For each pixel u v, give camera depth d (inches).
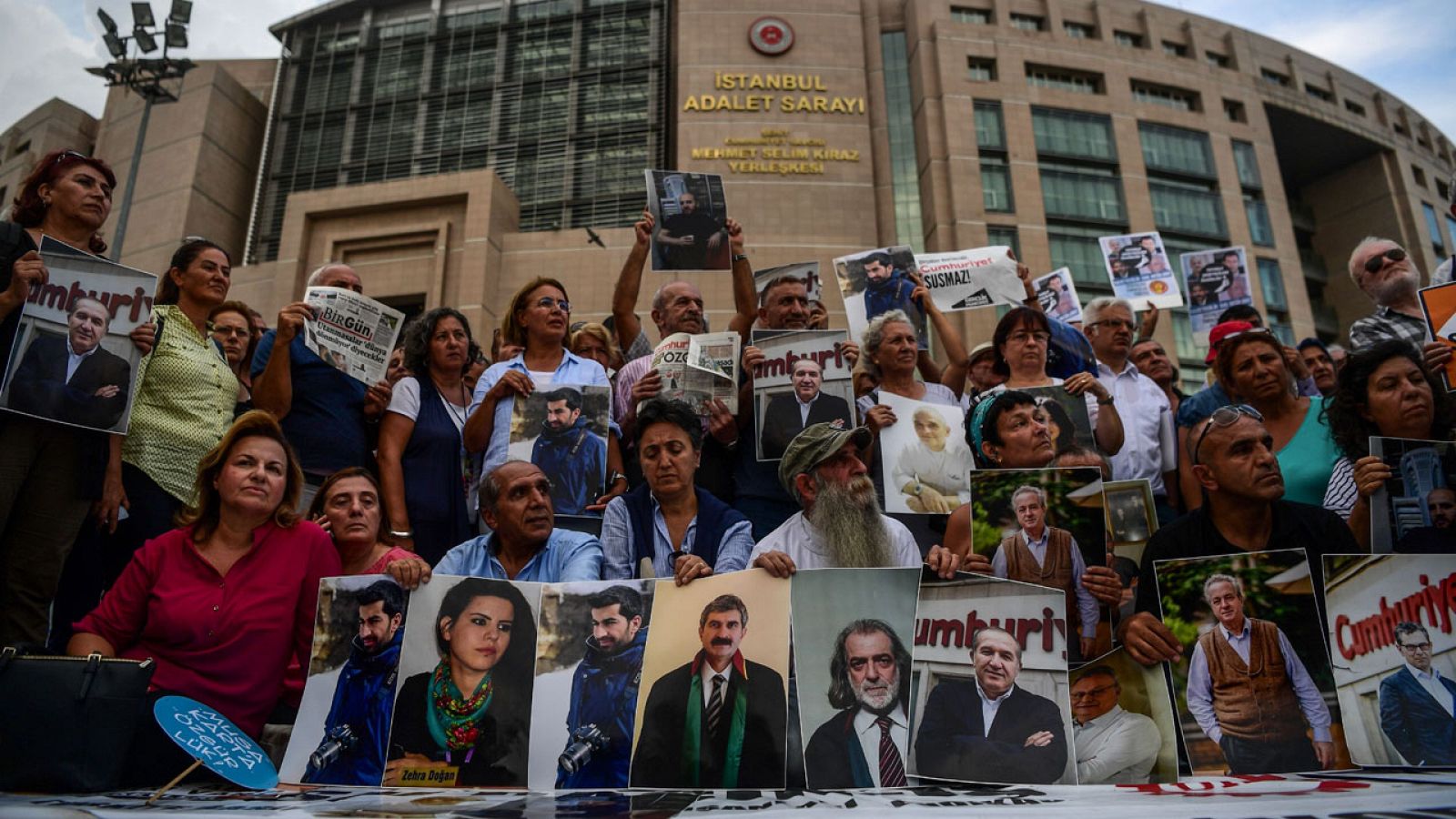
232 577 126.1
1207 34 1581.0
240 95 1525.6
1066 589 120.0
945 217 1280.8
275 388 179.9
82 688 101.7
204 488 130.0
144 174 1448.1
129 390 148.7
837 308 1232.8
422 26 1568.7
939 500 174.7
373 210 1325.0
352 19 1605.6
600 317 1234.0
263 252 1435.8
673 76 1453.0
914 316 228.1
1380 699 109.6
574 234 1288.1
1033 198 1312.7
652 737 110.0
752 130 1312.7
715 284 1213.1
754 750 107.9
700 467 191.5
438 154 1461.6
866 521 144.3
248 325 214.1
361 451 187.9
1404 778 97.1
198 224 1398.9
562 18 1515.7
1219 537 125.4
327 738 114.5
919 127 1357.0
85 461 144.4
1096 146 1385.3
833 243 1268.5
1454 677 110.5
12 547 139.3
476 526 181.9
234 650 121.9
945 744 107.1
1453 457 128.0
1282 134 1669.5
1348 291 1720.0
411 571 121.3
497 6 1560.0
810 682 111.0
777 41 1357.0
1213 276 333.7
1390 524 125.0
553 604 120.2
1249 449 122.0
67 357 143.5
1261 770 106.3
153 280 154.6
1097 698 111.7
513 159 1432.1
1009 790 99.8
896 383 194.1
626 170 1392.7
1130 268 336.2
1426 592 115.1
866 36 1421.0
